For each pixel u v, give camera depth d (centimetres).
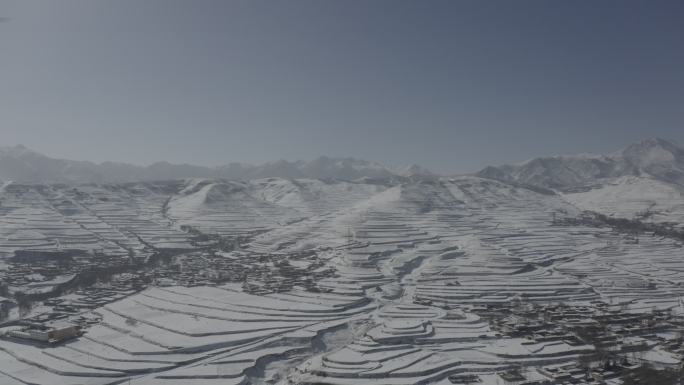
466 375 15900
